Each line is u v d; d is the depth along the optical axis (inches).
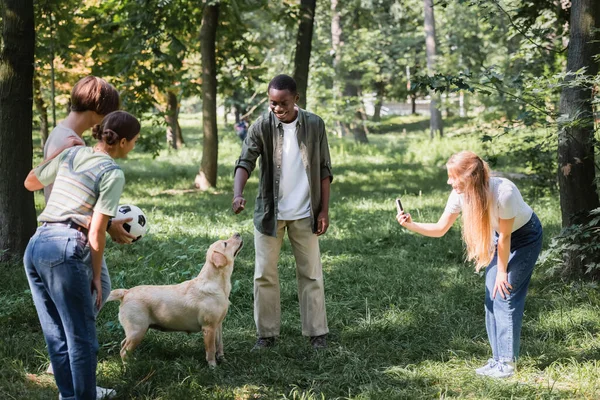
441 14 1406.3
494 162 302.0
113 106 179.3
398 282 284.2
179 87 715.4
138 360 190.7
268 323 214.1
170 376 184.2
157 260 309.1
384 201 542.6
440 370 192.4
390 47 1501.0
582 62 271.3
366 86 1482.5
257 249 212.8
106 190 149.6
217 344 198.5
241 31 711.7
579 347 213.0
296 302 263.1
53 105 506.6
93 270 151.4
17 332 216.4
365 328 229.0
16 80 296.8
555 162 455.5
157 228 407.5
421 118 2068.2
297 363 200.5
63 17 524.4
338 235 394.0
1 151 298.0
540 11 342.3
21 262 294.2
